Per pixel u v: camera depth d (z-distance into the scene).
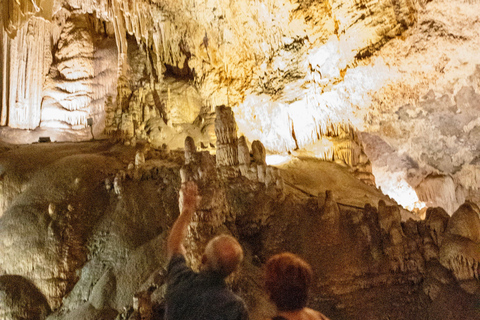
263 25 14.11
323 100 13.48
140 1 14.33
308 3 12.91
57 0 14.13
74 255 8.77
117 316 6.98
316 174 11.71
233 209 8.61
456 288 6.32
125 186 9.80
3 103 15.97
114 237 8.73
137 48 16.56
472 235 6.46
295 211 8.34
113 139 13.72
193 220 6.98
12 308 8.03
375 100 12.60
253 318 6.12
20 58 16.25
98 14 16.09
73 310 7.89
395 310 6.57
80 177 10.31
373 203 10.21
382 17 11.09
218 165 9.61
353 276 7.04
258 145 9.87
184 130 15.13
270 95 14.40
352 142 13.08
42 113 16.62
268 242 7.91
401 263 7.04
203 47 15.77
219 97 15.45
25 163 11.38
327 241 7.62
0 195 10.47
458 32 10.16
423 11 10.39
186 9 14.52
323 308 6.67
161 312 6.45
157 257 7.85
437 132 12.59
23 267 8.69
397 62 11.30
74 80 16.80
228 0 13.80
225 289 2.06
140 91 15.05
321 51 13.04
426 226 7.33
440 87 11.41
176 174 9.85
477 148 12.35
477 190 12.84
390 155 14.09
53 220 9.23
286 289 1.82
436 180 13.27
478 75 10.77
